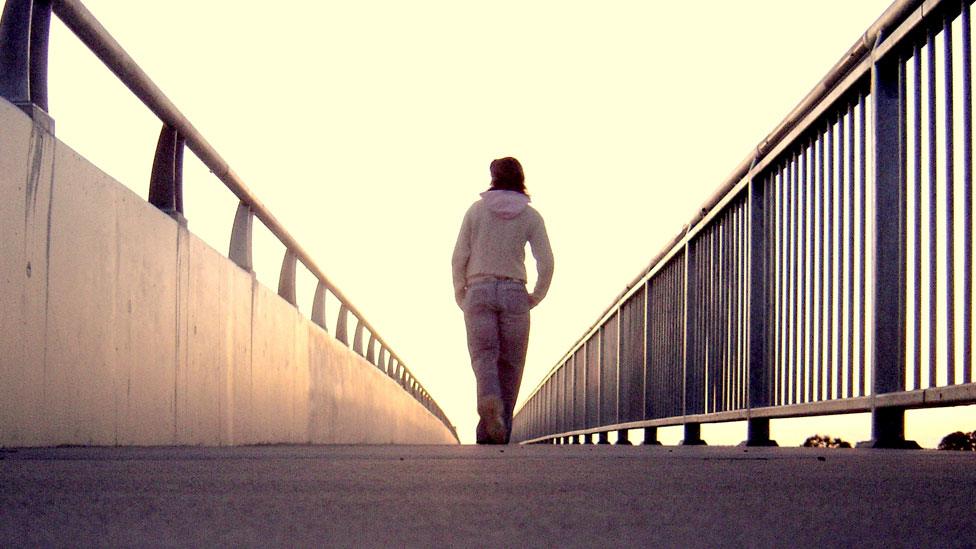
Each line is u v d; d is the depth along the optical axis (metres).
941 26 4.35
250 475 2.41
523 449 4.92
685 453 4.19
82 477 2.30
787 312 6.21
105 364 4.27
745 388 6.88
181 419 5.23
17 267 3.54
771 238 6.60
